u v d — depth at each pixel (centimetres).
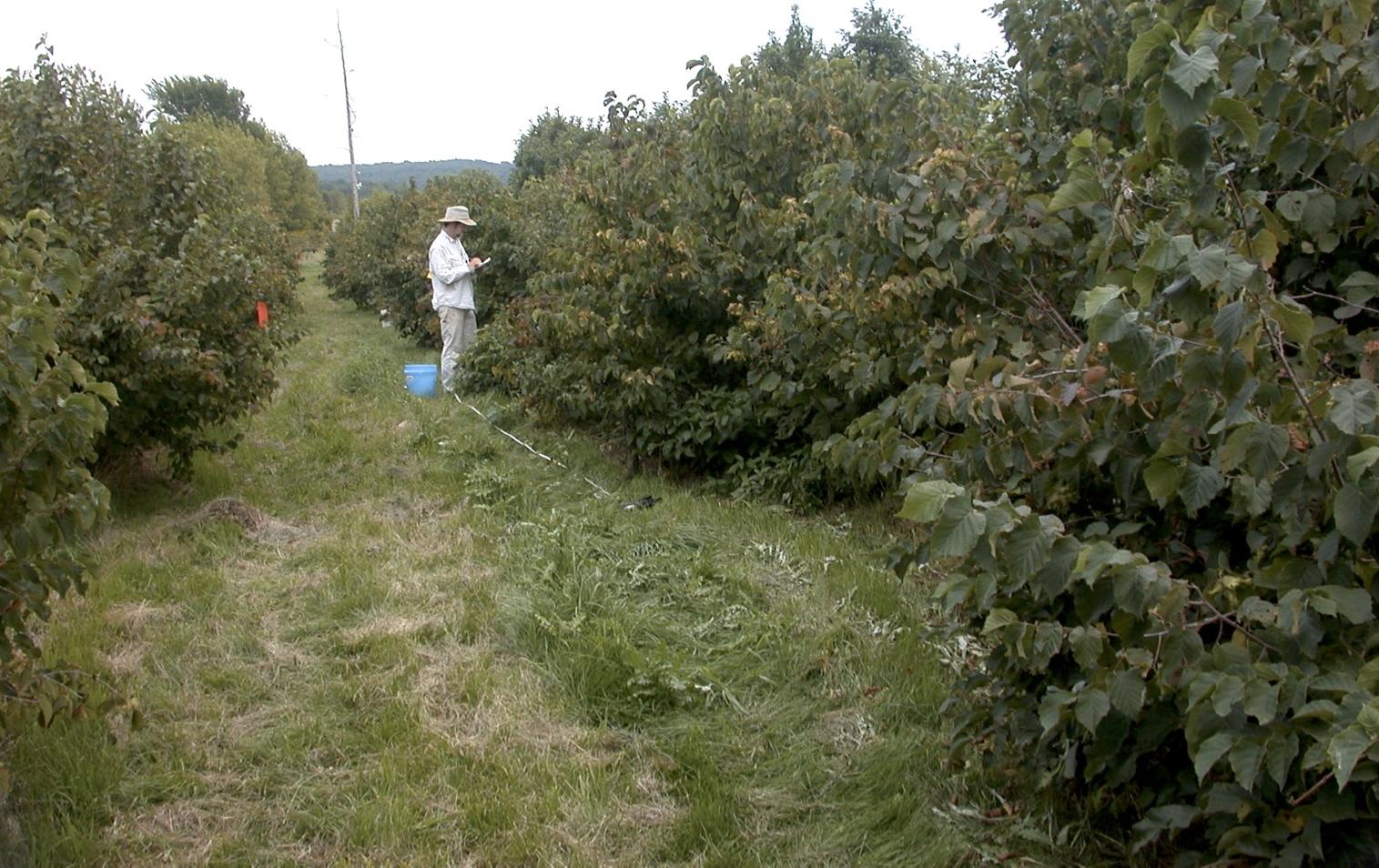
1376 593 227
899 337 446
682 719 396
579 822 333
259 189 3334
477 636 472
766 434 682
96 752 360
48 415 293
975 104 787
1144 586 225
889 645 439
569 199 840
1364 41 262
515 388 991
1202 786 263
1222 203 301
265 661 449
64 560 312
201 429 674
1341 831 223
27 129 629
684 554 556
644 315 693
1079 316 283
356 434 879
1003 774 335
